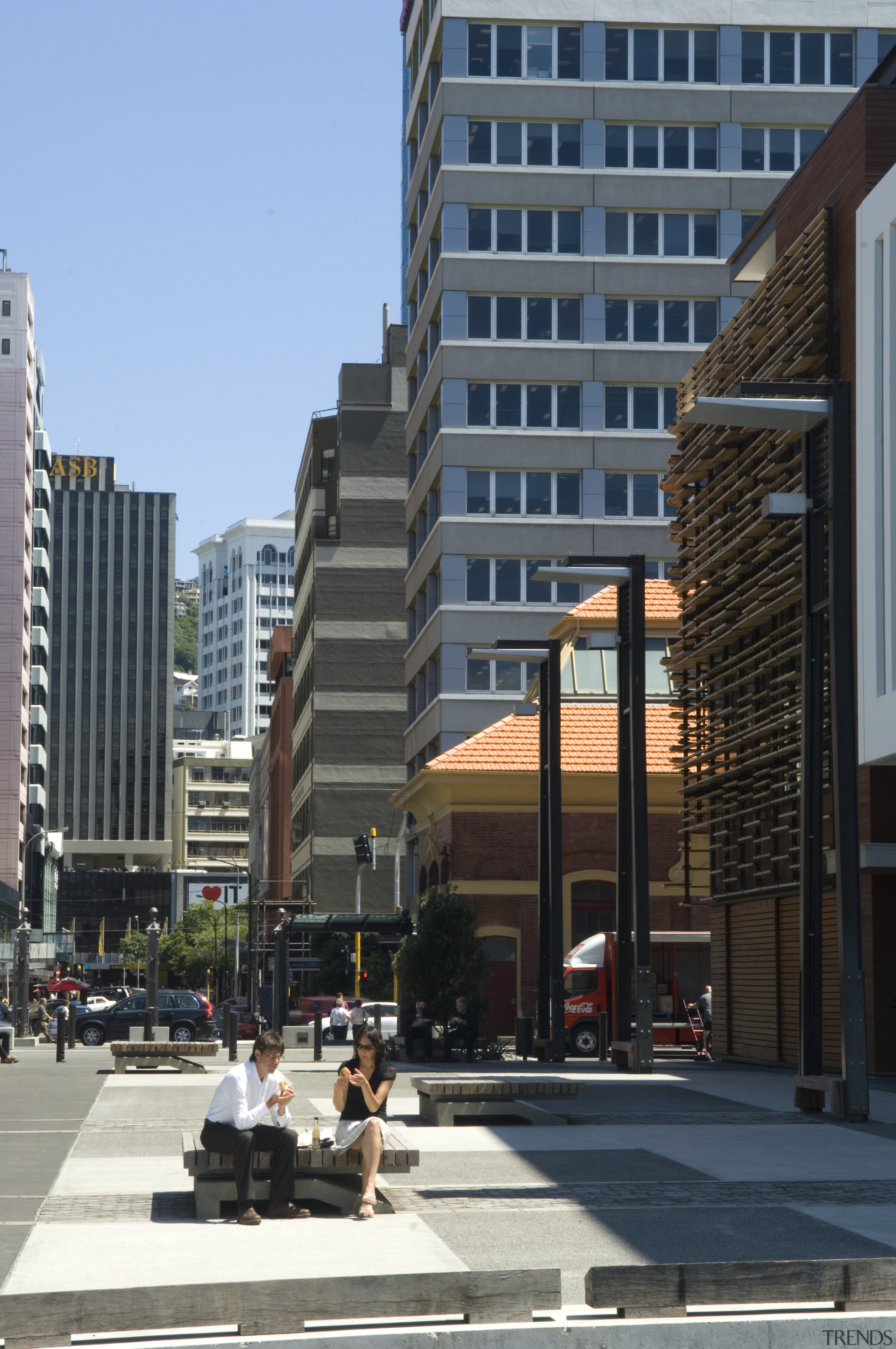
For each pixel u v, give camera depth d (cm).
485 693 6706
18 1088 2558
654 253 7119
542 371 6969
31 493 13588
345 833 9919
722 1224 1085
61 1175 1377
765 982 3175
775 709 3023
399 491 10362
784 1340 687
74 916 18762
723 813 3503
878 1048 2572
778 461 2894
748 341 3189
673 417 7019
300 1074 2841
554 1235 1041
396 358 10556
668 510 6950
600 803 4762
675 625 5022
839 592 1888
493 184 7056
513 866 4747
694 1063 3331
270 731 14225
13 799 12500
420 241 7819
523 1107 1836
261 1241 1019
